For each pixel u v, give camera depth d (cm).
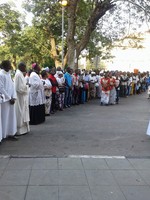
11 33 3650
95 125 1077
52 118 1214
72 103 1691
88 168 593
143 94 2827
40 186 502
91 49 3281
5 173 558
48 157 659
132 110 1554
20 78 862
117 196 471
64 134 916
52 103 1335
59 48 3362
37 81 1048
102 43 2842
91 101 1944
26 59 3662
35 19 3231
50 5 3002
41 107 1080
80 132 951
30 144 785
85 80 1914
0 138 759
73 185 509
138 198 467
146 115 1375
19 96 868
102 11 2103
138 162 638
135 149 759
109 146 782
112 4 2106
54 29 3209
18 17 3700
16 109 869
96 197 466
